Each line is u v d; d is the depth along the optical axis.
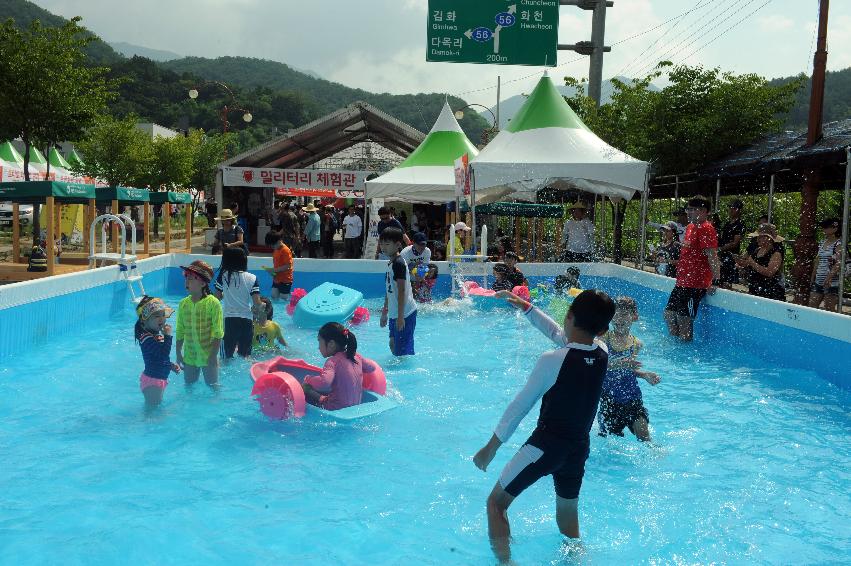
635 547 3.81
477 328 10.73
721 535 3.98
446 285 14.88
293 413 5.77
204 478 4.64
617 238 20.44
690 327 10.12
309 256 23.02
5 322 7.98
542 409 3.65
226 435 5.51
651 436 5.79
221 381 7.02
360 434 5.62
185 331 6.63
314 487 4.54
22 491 4.35
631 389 5.56
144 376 6.16
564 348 3.61
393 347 8.33
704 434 5.86
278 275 13.12
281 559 3.58
